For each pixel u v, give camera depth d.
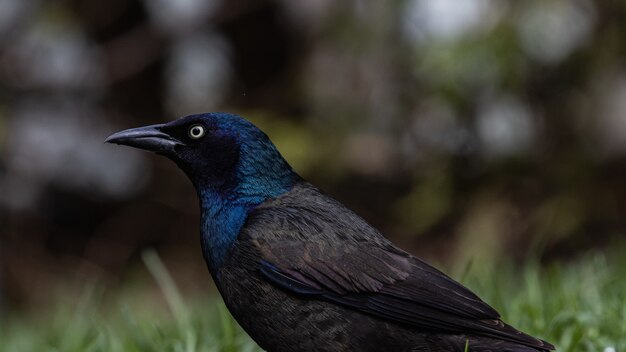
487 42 13.73
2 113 16.56
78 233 17.69
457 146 14.69
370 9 14.63
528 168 14.58
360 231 6.15
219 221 6.23
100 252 17.59
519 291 8.77
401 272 5.99
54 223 17.52
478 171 14.77
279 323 5.99
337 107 15.21
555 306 7.64
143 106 17.97
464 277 7.70
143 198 17.94
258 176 6.34
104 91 17.66
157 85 18.03
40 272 17.09
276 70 17.64
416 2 14.31
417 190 14.94
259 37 17.55
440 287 5.96
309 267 5.95
